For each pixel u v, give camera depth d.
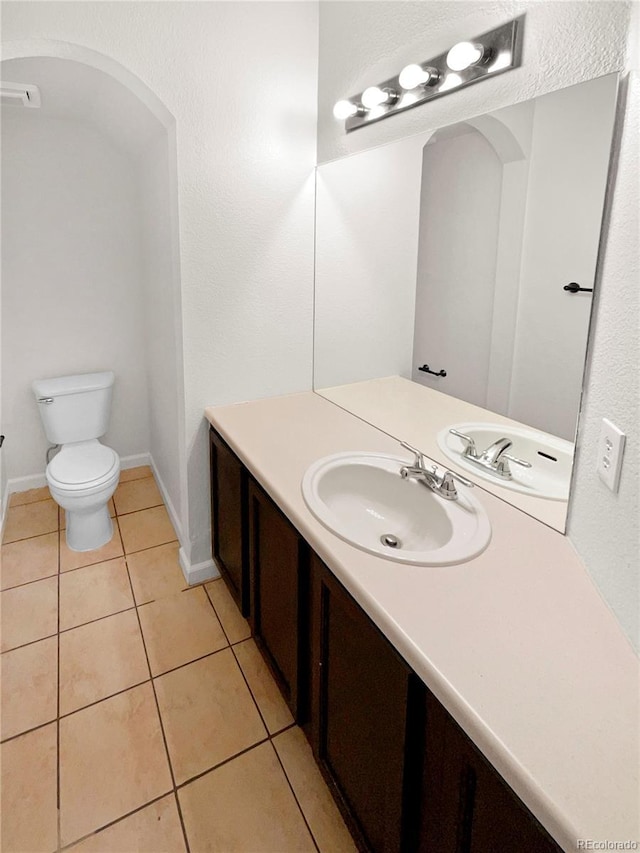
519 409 1.36
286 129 2.02
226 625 2.11
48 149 2.68
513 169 1.30
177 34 1.74
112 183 2.88
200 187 1.91
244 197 2.00
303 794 1.48
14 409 2.98
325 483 1.55
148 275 2.82
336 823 1.41
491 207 1.38
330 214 2.06
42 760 1.54
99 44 1.63
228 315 2.10
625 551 0.90
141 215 2.85
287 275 2.17
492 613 0.97
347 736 1.22
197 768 1.54
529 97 1.22
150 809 1.42
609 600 0.98
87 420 2.89
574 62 1.10
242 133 1.93
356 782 1.20
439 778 0.89
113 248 2.99
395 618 0.95
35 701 1.73
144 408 3.39
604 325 1.04
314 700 1.40
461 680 0.82
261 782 1.51
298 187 2.10
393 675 0.97
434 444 1.68
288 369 2.30
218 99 1.86
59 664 1.89
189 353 2.06
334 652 1.25
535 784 0.67
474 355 1.50
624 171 0.98
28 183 2.69
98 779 1.49
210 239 1.98
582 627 0.93
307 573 1.38
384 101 1.66
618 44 1.00
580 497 1.15
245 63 1.88
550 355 1.24
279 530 1.50
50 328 2.95
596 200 1.08
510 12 1.24
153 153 2.31
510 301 1.36
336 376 2.19
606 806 0.64
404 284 1.76
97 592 2.28
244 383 2.21
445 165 1.52
